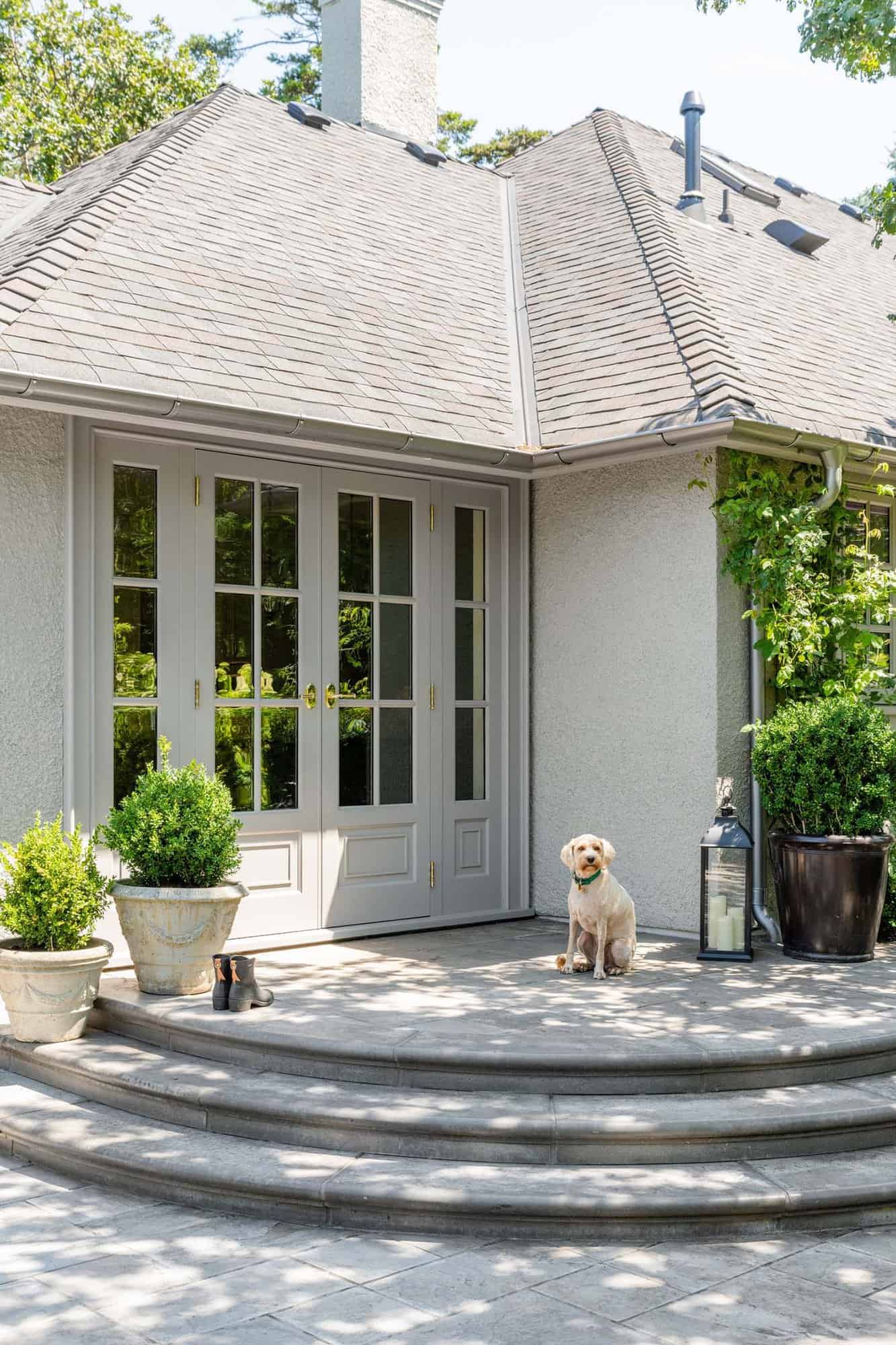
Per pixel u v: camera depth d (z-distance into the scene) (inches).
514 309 377.4
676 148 512.1
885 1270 153.0
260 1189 167.0
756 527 283.0
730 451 289.0
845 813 265.0
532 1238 161.6
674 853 296.0
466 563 321.7
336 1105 180.9
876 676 304.7
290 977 247.6
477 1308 140.5
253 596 280.8
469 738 321.7
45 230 306.7
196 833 230.4
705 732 289.4
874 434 314.2
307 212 367.6
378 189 412.8
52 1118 194.9
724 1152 175.9
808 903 264.7
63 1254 155.6
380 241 376.5
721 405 273.9
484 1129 173.5
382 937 298.2
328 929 291.0
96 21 848.3
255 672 280.8
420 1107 180.2
